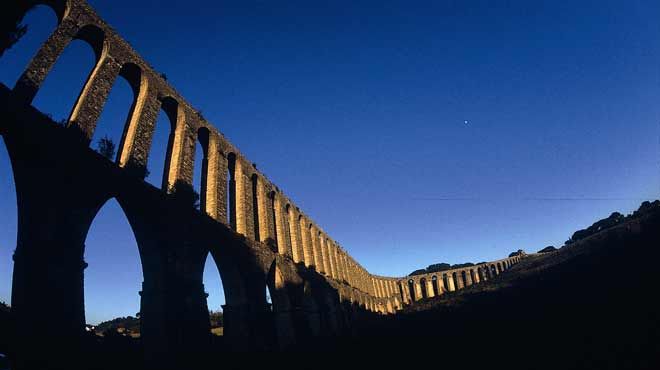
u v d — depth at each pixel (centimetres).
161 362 1434
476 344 1873
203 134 2327
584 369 1147
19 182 1165
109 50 1647
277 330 2536
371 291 6825
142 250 1616
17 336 1017
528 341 1711
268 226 2817
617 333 1482
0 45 1176
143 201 1574
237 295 2144
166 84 1989
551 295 3191
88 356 1179
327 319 3647
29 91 1248
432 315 3994
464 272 10706
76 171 1302
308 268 3547
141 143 1722
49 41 1370
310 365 2011
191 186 1962
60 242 1192
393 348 2192
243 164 2669
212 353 1673
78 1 1526
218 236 2034
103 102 1542
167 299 1542
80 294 1202
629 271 3047
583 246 7250
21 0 1278
